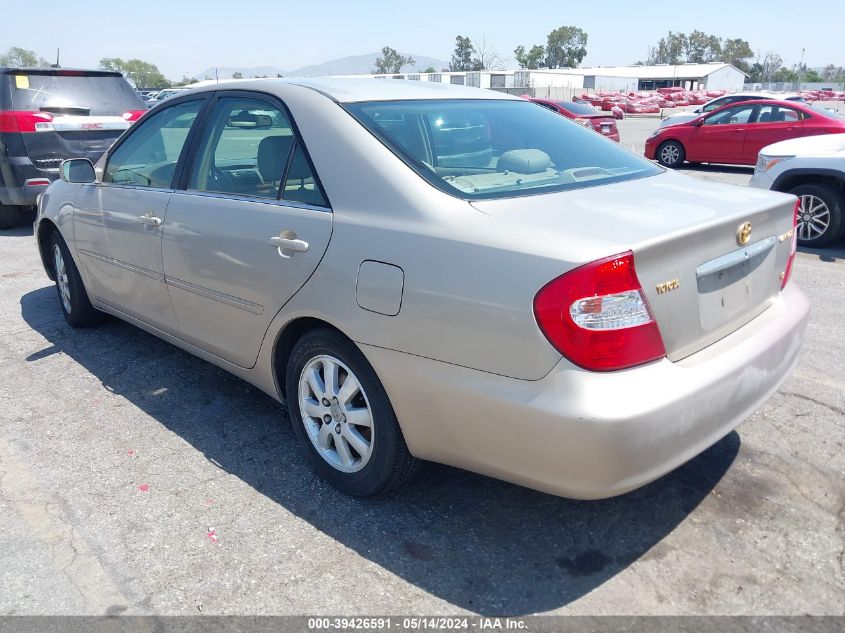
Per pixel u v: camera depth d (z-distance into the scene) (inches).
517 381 90.7
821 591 96.5
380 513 115.8
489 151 122.0
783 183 305.1
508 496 119.6
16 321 211.9
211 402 157.0
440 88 140.8
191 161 143.3
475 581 100.0
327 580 100.7
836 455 128.6
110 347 189.9
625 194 111.2
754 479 121.7
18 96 315.6
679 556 103.9
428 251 98.3
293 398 124.8
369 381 108.6
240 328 131.0
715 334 102.0
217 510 117.4
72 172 166.6
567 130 140.9
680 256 93.5
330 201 112.7
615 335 86.9
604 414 85.2
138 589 99.5
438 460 106.3
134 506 118.7
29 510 118.0
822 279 248.1
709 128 574.9
